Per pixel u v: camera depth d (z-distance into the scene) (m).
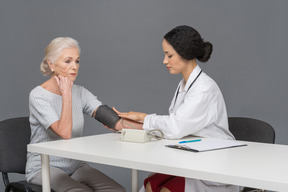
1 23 5.26
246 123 2.06
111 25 4.92
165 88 4.72
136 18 4.80
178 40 1.76
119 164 1.35
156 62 4.75
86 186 1.82
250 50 4.46
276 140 4.31
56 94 1.94
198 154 1.41
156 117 1.83
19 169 1.99
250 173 1.12
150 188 1.68
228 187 1.62
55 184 1.77
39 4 5.14
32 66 5.17
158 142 1.69
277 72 4.39
